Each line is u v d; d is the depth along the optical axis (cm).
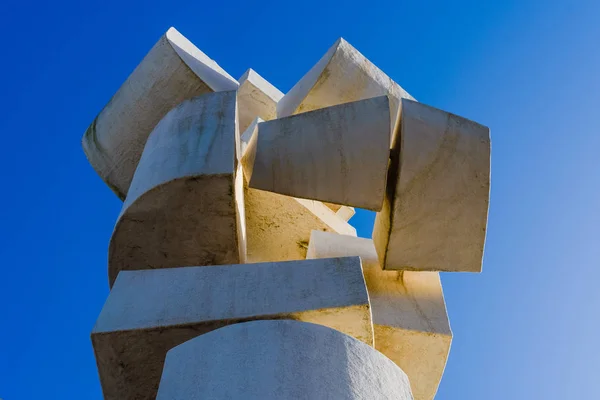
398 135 542
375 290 580
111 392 484
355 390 358
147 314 445
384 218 537
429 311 572
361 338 450
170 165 521
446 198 514
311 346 375
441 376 575
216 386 353
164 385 369
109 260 566
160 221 534
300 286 453
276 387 349
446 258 525
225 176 502
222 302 447
